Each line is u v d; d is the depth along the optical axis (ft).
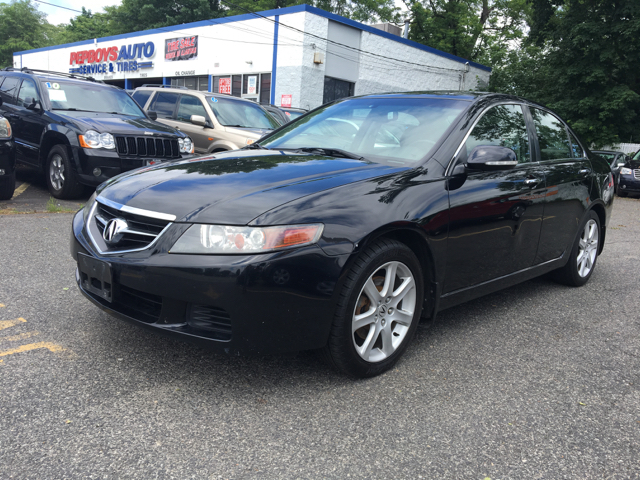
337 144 10.87
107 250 7.92
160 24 126.11
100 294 8.04
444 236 8.96
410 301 8.82
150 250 7.35
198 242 7.05
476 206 9.59
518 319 12.02
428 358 9.45
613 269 17.88
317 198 7.58
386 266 8.21
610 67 77.51
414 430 7.01
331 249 7.29
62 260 13.76
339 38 70.13
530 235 11.62
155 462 5.97
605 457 6.66
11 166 20.30
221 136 27.68
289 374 8.40
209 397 7.51
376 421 7.17
